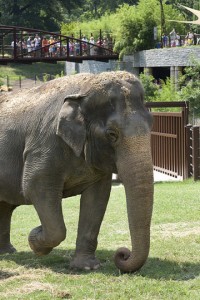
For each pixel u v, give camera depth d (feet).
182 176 72.90
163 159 79.41
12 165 32.04
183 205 48.37
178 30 203.00
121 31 185.26
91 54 188.65
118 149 27.50
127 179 27.09
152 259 31.48
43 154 30.17
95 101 28.30
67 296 25.81
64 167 29.91
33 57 170.30
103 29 222.28
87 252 30.73
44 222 30.19
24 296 26.03
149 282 26.99
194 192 55.47
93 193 30.91
